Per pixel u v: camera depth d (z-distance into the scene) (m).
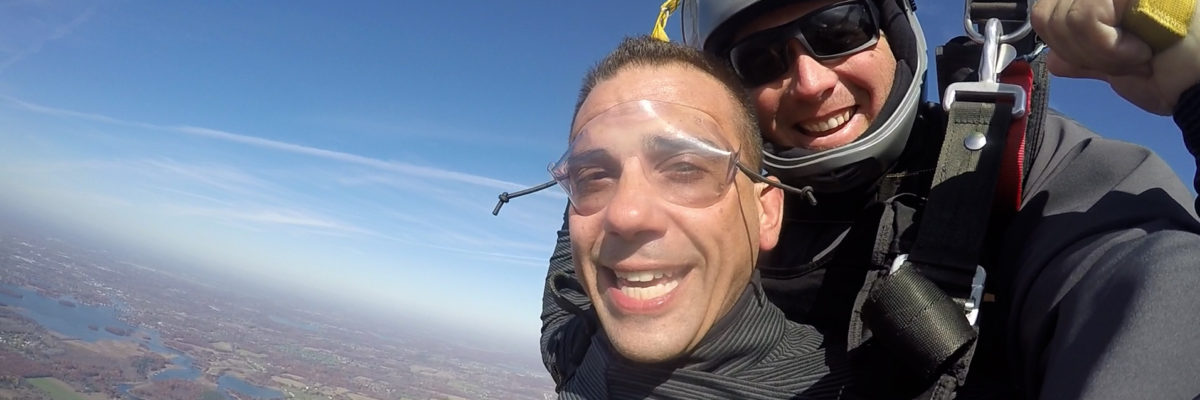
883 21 0.57
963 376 0.36
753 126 0.56
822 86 0.55
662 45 0.53
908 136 0.55
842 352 0.48
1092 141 0.43
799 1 0.56
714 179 0.46
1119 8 0.28
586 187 0.49
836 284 0.55
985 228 0.39
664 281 0.46
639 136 0.47
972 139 0.42
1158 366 0.25
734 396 0.45
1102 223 0.34
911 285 0.37
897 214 0.46
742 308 0.48
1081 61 0.30
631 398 0.48
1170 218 0.32
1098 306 0.29
